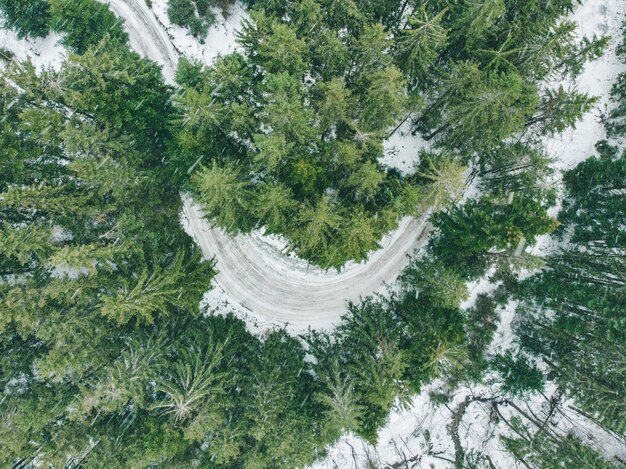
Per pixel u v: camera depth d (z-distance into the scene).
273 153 20.61
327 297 33.16
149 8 31.83
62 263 20.77
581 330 27.38
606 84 33.75
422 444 33.38
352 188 25.00
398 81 22.80
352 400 23.02
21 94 22.34
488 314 33.06
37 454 22.38
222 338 27.78
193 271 25.23
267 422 22.66
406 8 28.45
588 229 29.86
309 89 24.11
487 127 24.61
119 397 21.48
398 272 33.25
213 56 31.75
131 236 24.36
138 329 25.22
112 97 23.03
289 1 24.59
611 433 32.12
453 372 31.22
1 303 20.62
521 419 32.91
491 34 24.22
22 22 29.30
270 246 32.78
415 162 32.06
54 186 23.16
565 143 33.25
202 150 23.72
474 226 25.14
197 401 22.53
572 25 22.03
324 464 32.31
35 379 23.83
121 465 22.44
